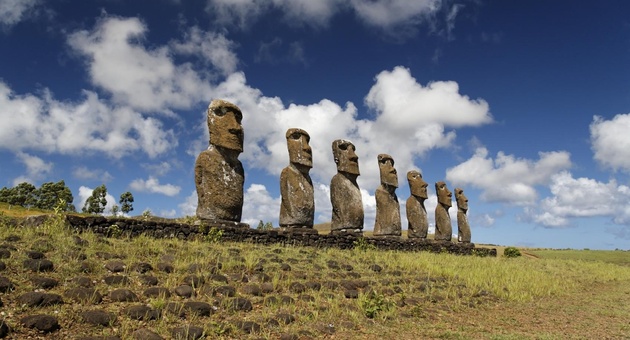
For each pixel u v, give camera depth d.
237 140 17.39
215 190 16.66
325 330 8.73
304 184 20.08
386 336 8.90
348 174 22.84
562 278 21.06
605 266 28.98
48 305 7.33
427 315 11.00
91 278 8.77
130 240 12.22
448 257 21.30
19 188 35.25
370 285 12.39
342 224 21.94
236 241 15.74
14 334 6.36
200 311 8.34
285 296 10.11
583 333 10.35
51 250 9.73
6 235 10.13
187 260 10.96
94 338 6.64
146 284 9.08
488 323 10.88
